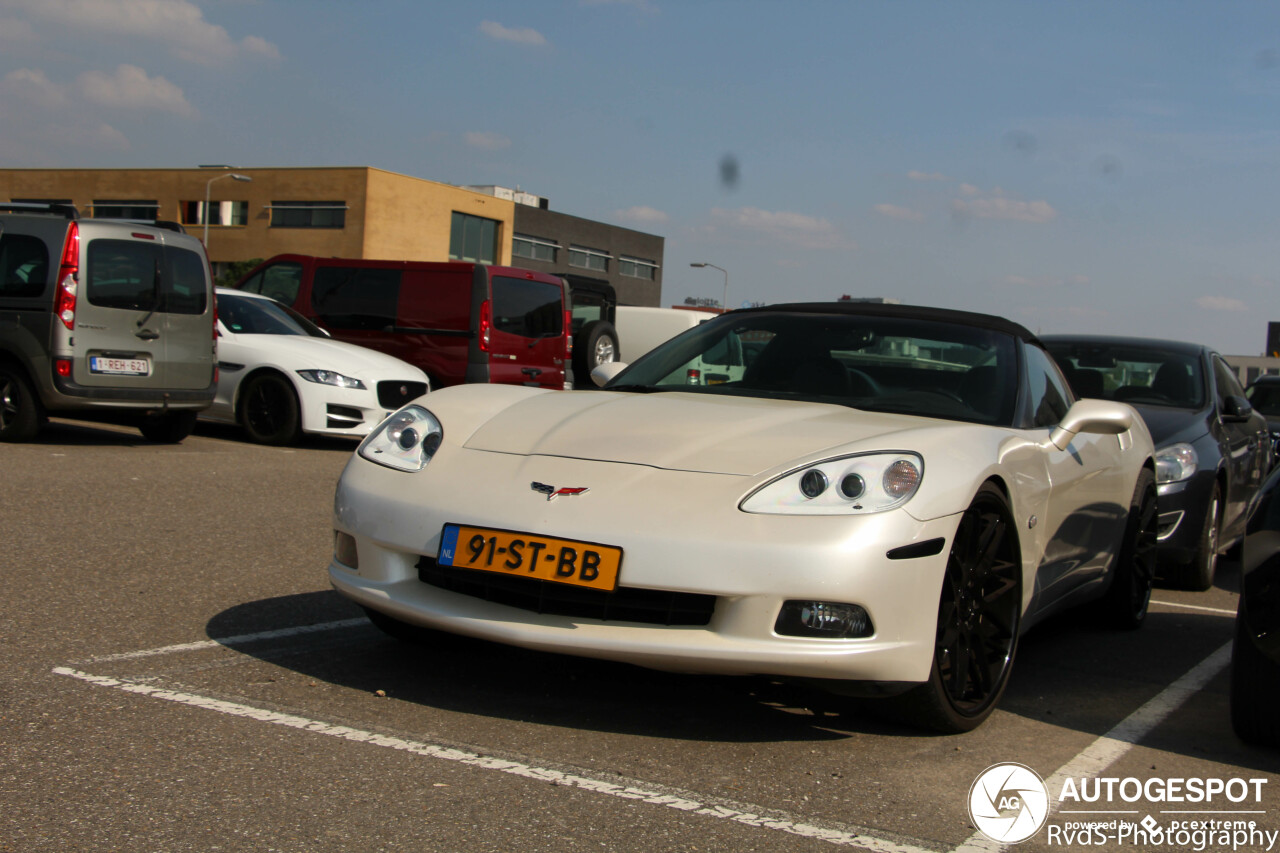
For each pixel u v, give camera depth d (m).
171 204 51.94
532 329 12.18
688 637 2.84
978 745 3.14
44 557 4.66
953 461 3.11
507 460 3.21
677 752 2.87
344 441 10.91
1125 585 4.88
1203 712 3.68
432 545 3.08
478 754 2.75
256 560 4.93
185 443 9.45
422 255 51.84
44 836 2.15
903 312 4.25
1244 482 7.02
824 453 3.04
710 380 4.04
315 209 50.03
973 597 3.25
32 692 2.99
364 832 2.26
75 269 8.10
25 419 8.23
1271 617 3.07
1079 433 4.19
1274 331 50.38
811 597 2.79
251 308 10.58
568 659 3.63
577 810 2.44
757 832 2.40
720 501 2.91
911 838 2.44
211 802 2.36
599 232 66.88
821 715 3.28
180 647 3.53
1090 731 3.38
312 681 3.26
